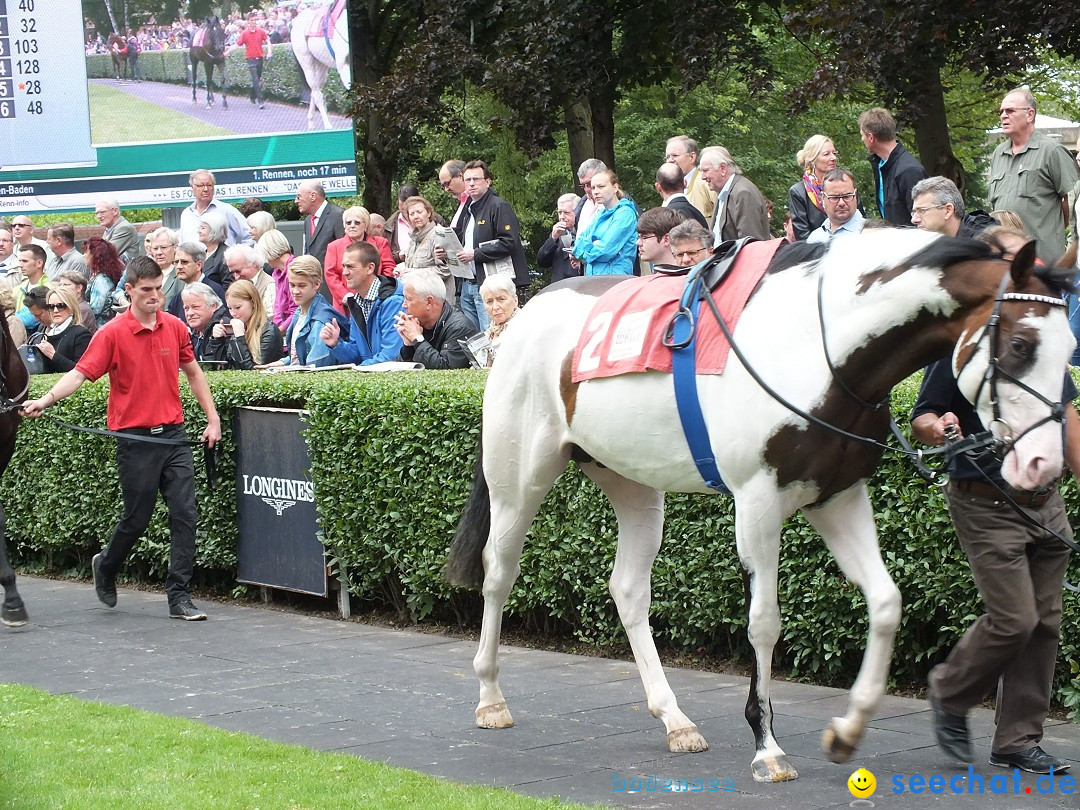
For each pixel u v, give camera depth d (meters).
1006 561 5.41
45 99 20.73
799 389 5.34
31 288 13.95
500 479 6.75
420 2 25.16
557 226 13.83
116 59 20.52
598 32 22.16
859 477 5.43
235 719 7.01
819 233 8.62
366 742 6.49
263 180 20.41
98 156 20.77
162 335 9.91
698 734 6.22
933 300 5.09
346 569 9.92
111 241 16.61
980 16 16.97
